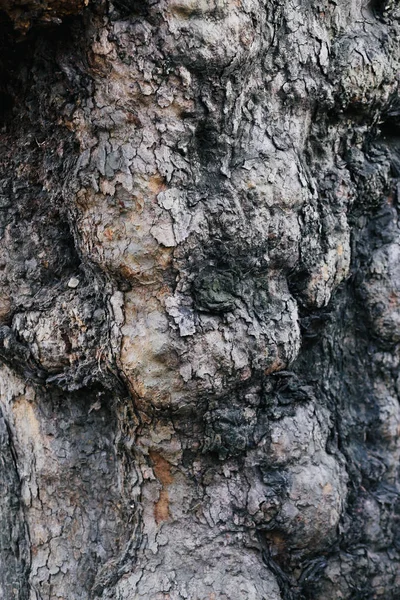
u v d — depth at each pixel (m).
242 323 1.63
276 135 1.66
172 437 1.66
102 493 1.75
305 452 1.73
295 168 1.66
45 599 1.77
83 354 1.67
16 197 1.71
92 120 1.58
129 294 1.60
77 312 1.66
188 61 1.55
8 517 1.81
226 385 1.63
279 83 1.67
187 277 1.59
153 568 1.68
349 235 1.80
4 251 1.72
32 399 1.76
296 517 1.72
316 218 1.71
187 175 1.58
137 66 1.55
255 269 1.64
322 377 1.82
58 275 1.71
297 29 1.67
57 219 1.70
